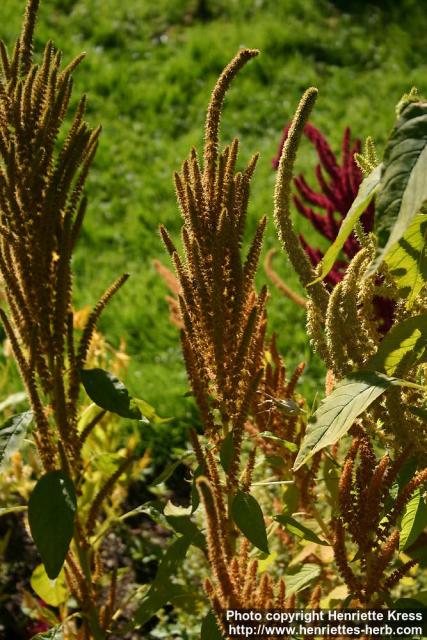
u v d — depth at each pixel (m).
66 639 2.12
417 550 1.73
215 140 1.71
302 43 6.91
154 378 3.34
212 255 1.66
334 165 2.48
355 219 1.52
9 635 2.49
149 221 4.67
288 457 1.91
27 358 1.93
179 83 6.23
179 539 1.81
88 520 1.95
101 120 5.83
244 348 1.69
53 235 1.80
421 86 6.52
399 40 7.19
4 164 1.82
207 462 1.70
